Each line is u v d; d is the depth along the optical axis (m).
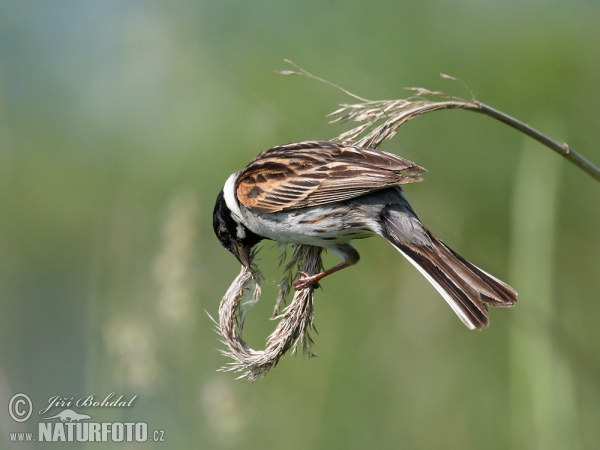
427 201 13.76
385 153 8.04
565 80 14.56
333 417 12.26
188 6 14.83
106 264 12.41
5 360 14.03
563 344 9.20
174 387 11.28
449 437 12.06
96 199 15.65
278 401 12.13
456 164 14.15
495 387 12.23
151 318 11.64
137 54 14.91
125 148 15.58
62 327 14.66
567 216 13.94
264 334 13.15
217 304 13.45
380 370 12.65
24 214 15.62
